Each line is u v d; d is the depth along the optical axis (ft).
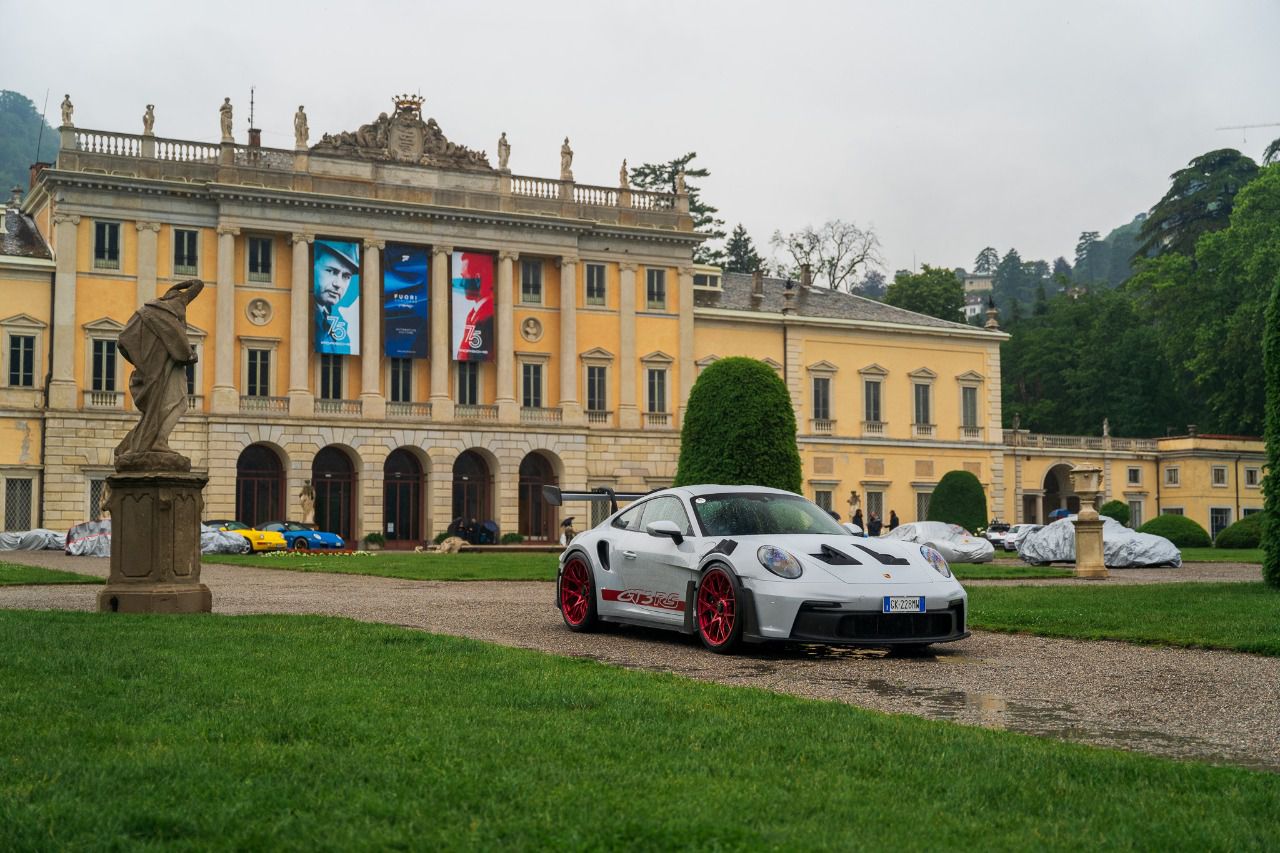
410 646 38.91
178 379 53.42
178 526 52.01
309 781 20.39
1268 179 264.52
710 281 252.01
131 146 196.13
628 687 31.14
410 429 210.18
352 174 209.46
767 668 39.37
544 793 19.76
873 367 252.42
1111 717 30.25
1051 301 379.55
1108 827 18.66
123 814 18.13
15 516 188.34
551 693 29.45
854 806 19.45
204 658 34.96
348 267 207.31
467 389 219.00
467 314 215.72
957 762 22.74
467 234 216.13
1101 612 55.67
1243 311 251.60
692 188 369.91
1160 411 316.60
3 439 187.32
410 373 214.90
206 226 199.93
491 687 30.42
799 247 358.23
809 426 245.86
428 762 21.77
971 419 262.47
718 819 18.45
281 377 203.82
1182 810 19.61
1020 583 88.89
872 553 43.75
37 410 188.85
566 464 221.46
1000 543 207.00
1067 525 130.41
